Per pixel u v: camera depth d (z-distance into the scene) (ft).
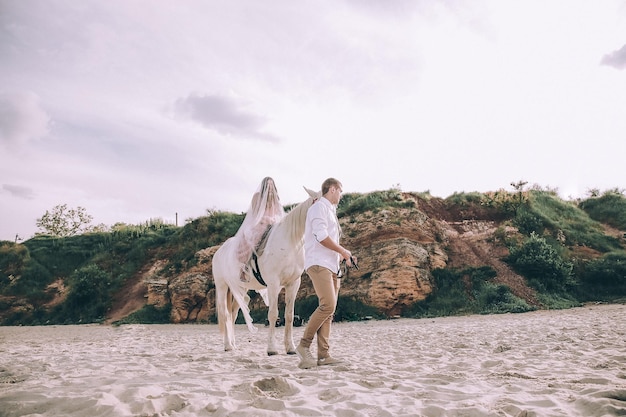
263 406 8.96
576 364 13.91
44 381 12.50
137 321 65.98
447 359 16.67
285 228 18.58
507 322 37.45
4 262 90.07
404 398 9.40
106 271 84.12
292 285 19.35
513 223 69.72
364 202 72.43
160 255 83.97
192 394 9.67
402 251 59.06
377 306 55.06
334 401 9.57
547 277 57.41
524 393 9.81
